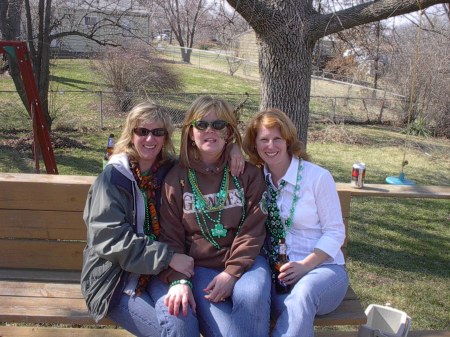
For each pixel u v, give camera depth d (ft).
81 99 46.85
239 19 22.11
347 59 40.83
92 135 36.11
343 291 8.23
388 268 15.94
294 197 8.50
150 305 7.62
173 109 45.16
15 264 9.86
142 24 42.73
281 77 17.01
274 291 8.23
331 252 8.28
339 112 51.62
